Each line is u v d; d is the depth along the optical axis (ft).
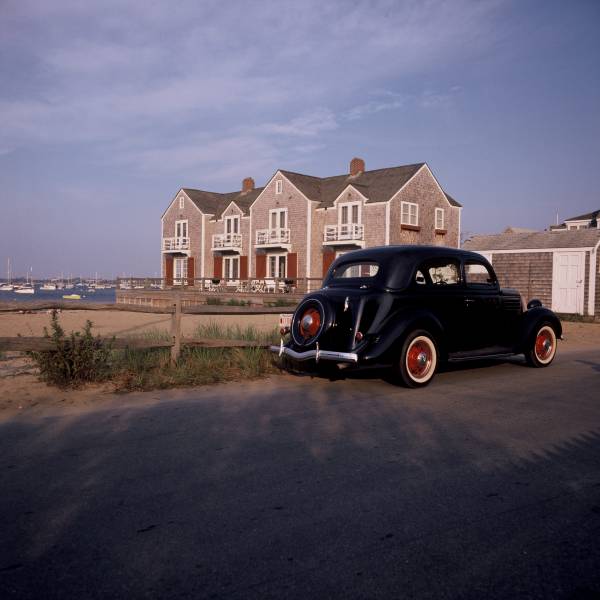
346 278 27.61
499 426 19.03
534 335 31.48
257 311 31.86
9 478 13.92
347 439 17.39
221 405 22.09
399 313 25.53
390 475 14.23
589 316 77.66
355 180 126.72
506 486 13.56
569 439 17.54
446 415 20.56
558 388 25.94
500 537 10.89
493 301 29.22
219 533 10.96
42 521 11.48
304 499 12.65
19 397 22.95
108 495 12.84
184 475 14.16
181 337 29.76
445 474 14.34
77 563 9.83
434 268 27.32
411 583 9.25
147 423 19.21
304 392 24.89
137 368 27.68
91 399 22.89
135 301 129.90
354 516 11.78
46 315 81.15
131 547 10.40
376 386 26.35
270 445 16.74
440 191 124.36
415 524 11.43
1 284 560.20
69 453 15.89
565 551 10.37
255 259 136.56
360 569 9.67
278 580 9.31
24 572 9.54
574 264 80.84
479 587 9.16
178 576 9.42
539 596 8.92
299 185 126.41
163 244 161.27
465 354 28.12
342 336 24.98
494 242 91.30
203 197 157.07
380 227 113.70
